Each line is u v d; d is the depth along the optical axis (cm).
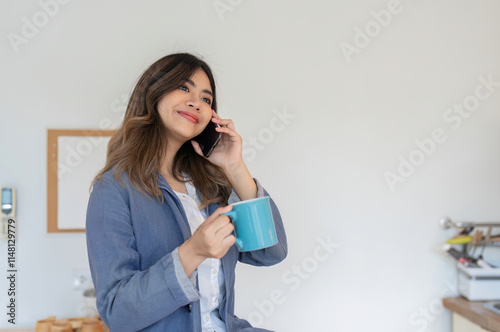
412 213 230
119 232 99
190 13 223
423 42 234
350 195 228
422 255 230
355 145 229
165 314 93
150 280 91
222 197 127
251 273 223
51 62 217
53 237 215
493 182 234
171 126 113
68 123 217
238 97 224
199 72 118
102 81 219
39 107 216
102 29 219
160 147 113
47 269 214
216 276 112
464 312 204
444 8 236
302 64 228
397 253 229
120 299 92
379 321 227
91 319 189
